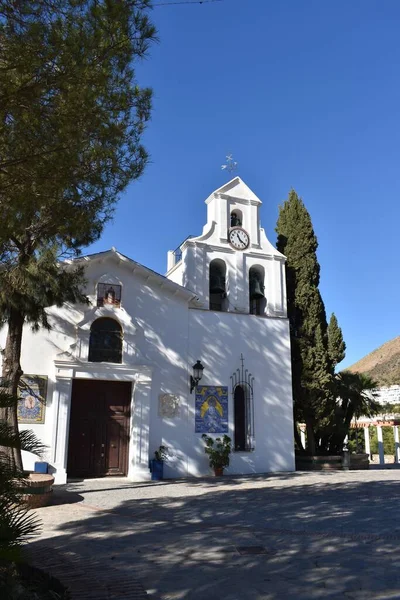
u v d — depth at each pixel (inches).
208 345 815.1
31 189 279.6
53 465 663.8
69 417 688.4
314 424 922.1
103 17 276.5
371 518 399.2
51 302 551.2
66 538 332.2
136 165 327.6
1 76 252.5
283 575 251.6
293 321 974.4
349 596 220.5
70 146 276.2
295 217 1016.2
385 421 1280.8
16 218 291.6
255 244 909.2
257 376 841.5
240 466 792.3
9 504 175.6
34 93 259.6
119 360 746.2
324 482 660.1
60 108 270.8
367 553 292.7
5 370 531.2
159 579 244.5
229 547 308.2
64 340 713.0
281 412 845.8
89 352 728.3
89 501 504.7
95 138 296.7
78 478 704.4
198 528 365.7
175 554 291.3
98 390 743.1
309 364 916.6
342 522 384.5
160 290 796.0
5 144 260.2
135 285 778.2
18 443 195.3
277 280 911.7
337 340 962.1
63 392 688.4
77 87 269.4
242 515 418.0
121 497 534.0
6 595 185.2
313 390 907.4
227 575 251.6
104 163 307.3
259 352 852.0
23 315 547.2
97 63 280.5
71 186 300.8
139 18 293.1
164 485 641.0
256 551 298.2
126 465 731.4
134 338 756.6
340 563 272.2
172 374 774.5
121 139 311.6
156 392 757.3
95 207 329.1
